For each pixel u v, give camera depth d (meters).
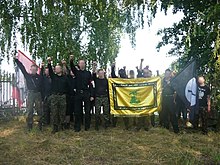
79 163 8.61
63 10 18.17
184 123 13.58
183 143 10.43
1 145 9.81
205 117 11.94
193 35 14.30
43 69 12.07
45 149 9.54
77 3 18.42
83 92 11.57
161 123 12.71
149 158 9.14
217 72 12.77
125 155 9.31
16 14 18.25
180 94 12.20
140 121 12.27
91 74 11.92
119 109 12.23
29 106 11.71
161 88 12.31
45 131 11.55
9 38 18.14
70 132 11.38
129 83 12.32
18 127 12.62
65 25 18.27
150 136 11.17
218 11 12.71
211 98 12.98
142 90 12.30
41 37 18.23
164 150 9.66
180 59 16.94
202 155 9.52
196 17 16.25
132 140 10.59
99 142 10.25
